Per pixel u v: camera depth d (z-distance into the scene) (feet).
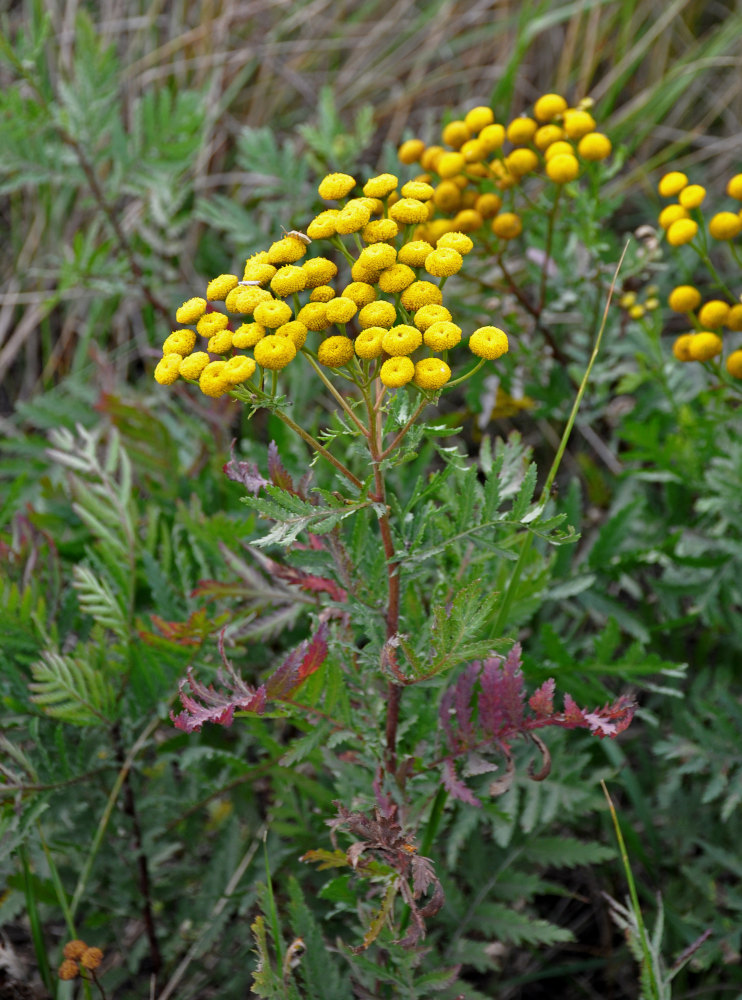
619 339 2.06
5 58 2.06
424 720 1.37
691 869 1.66
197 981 1.57
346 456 1.83
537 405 2.07
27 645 1.56
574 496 1.77
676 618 1.80
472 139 1.81
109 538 1.66
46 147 2.18
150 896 1.58
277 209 2.29
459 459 1.20
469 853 1.56
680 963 1.35
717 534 1.82
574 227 1.90
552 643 1.54
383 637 1.30
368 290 1.13
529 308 1.92
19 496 2.07
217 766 1.64
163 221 2.29
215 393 1.09
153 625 1.65
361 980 1.34
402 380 1.07
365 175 2.19
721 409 1.87
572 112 1.72
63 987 1.46
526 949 1.77
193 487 1.90
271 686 1.23
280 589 1.52
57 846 1.54
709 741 1.65
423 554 1.21
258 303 1.11
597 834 1.81
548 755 1.25
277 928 1.28
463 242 1.15
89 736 1.55
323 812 1.54
